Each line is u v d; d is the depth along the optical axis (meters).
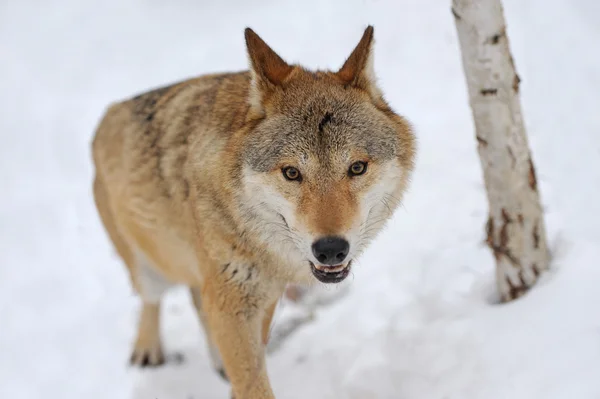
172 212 9.09
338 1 22.02
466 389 8.16
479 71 8.95
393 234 12.69
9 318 12.73
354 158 7.50
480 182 13.47
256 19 22.16
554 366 7.75
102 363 11.41
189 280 9.79
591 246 9.48
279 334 11.20
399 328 9.99
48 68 21.88
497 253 9.54
